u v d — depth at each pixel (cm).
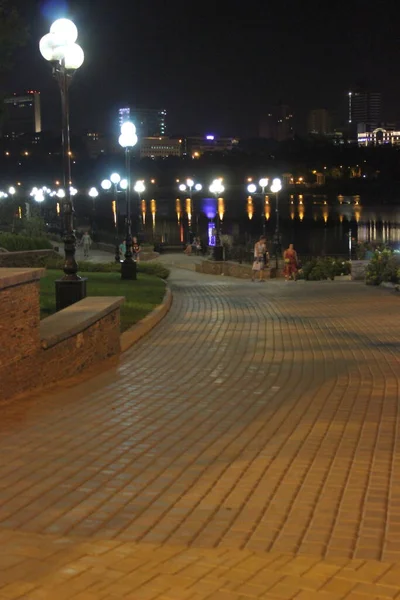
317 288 2186
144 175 19525
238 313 1578
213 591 357
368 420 707
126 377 923
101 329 1022
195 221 11506
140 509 480
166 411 751
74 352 930
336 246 7250
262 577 374
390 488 514
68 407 764
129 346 1153
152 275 2861
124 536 434
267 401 793
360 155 19625
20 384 802
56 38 1248
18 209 5422
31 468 568
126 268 2312
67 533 440
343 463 575
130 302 1609
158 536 434
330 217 13675
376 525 447
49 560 398
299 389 851
